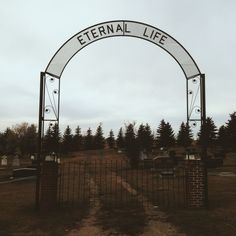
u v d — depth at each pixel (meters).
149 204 10.70
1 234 7.31
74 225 8.10
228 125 56.97
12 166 32.53
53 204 9.96
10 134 72.62
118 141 75.50
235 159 37.22
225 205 10.27
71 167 32.00
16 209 10.05
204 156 10.14
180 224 7.98
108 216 9.02
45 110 10.66
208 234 7.12
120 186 15.76
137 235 7.22
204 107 10.37
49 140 10.88
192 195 10.01
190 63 10.88
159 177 19.59
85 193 13.53
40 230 7.66
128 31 11.08
